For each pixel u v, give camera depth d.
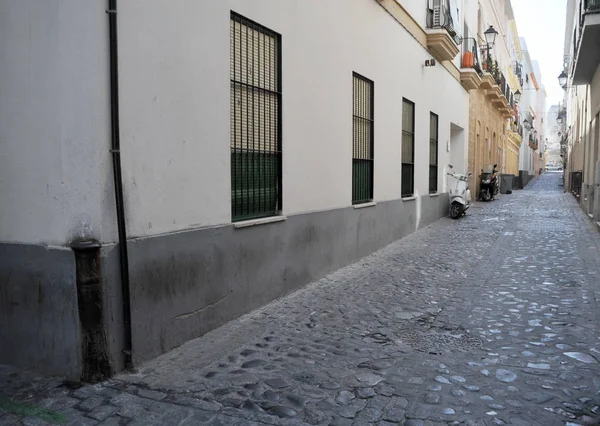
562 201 22.11
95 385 3.67
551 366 4.11
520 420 3.23
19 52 3.71
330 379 3.86
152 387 3.67
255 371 3.99
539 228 12.81
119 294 3.83
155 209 4.14
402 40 10.63
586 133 16.59
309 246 6.82
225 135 4.96
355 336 4.85
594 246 9.94
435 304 5.97
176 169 4.35
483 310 5.73
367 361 4.22
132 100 3.88
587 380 3.84
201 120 4.62
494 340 4.75
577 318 5.40
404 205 11.12
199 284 4.67
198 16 4.54
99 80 3.60
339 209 7.71
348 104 7.94
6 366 3.97
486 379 3.86
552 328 5.08
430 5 12.53
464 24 17.52
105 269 3.71
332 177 7.46
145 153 4.02
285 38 6.08
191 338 4.60
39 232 3.76
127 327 3.88
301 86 6.49
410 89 11.38
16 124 3.77
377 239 9.45
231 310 5.18
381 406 3.43
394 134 10.27
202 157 4.65
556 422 3.21
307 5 6.57
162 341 4.25
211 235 4.81
